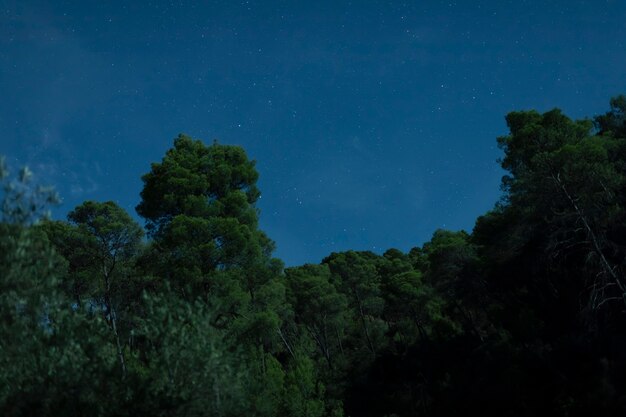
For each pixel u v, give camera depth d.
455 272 42.62
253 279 35.59
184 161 37.50
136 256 39.44
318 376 46.41
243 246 32.78
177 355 13.34
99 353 13.31
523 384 25.41
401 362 48.66
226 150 39.34
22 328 11.80
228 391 13.77
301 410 26.75
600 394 20.30
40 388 11.73
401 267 68.19
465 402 27.86
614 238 27.33
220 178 36.81
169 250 33.97
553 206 26.61
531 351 28.36
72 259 38.12
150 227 36.62
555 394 23.36
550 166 25.69
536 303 35.66
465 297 43.81
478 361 33.66
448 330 49.22
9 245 11.77
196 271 31.08
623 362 22.28
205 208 34.62
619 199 27.30
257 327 29.53
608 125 36.16
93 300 36.66
